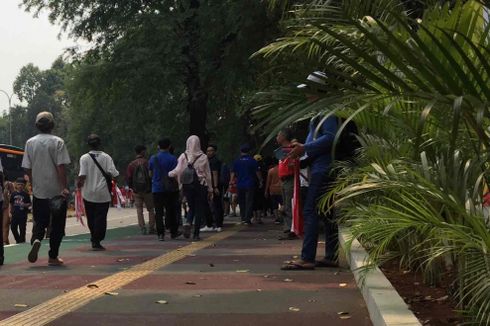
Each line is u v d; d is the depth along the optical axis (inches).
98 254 377.7
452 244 148.8
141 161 554.9
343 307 202.5
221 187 585.3
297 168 291.4
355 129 256.5
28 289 249.1
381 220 171.6
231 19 594.2
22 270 307.9
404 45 115.6
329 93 125.9
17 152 1274.6
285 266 285.3
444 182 141.4
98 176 405.7
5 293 240.1
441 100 116.9
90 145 411.2
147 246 425.7
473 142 139.9
